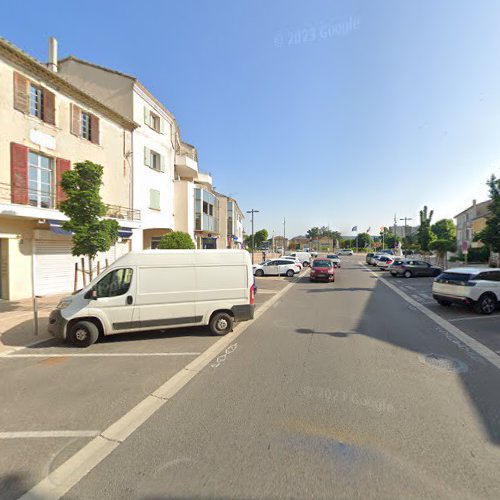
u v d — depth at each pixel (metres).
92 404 4.05
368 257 38.03
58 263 13.57
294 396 4.20
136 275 6.81
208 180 31.06
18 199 11.35
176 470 2.80
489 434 3.32
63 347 6.44
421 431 3.37
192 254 7.22
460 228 49.03
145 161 18.28
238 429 3.43
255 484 2.62
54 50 16.66
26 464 2.93
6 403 4.10
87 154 14.48
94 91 17.53
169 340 6.91
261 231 74.56
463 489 2.55
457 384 4.56
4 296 11.76
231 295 7.38
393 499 2.45
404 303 11.75
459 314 9.61
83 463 2.92
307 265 36.69
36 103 12.41
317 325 8.26
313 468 2.80
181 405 3.99
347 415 3.71
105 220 9.77
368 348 6.27
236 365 5.38
